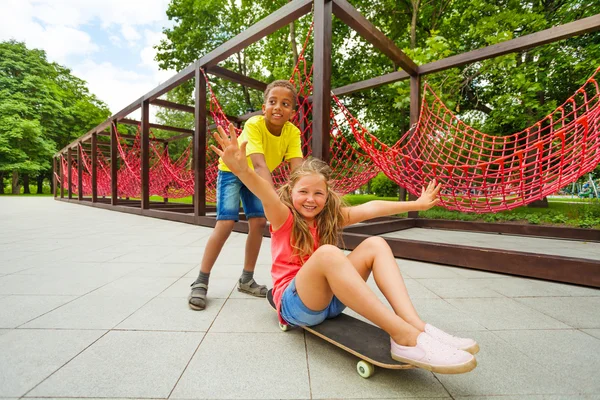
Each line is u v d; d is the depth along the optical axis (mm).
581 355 1249
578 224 5254
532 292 2061
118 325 1489
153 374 1074
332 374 1097
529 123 8023
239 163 1227
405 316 1095
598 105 2455
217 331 1437
